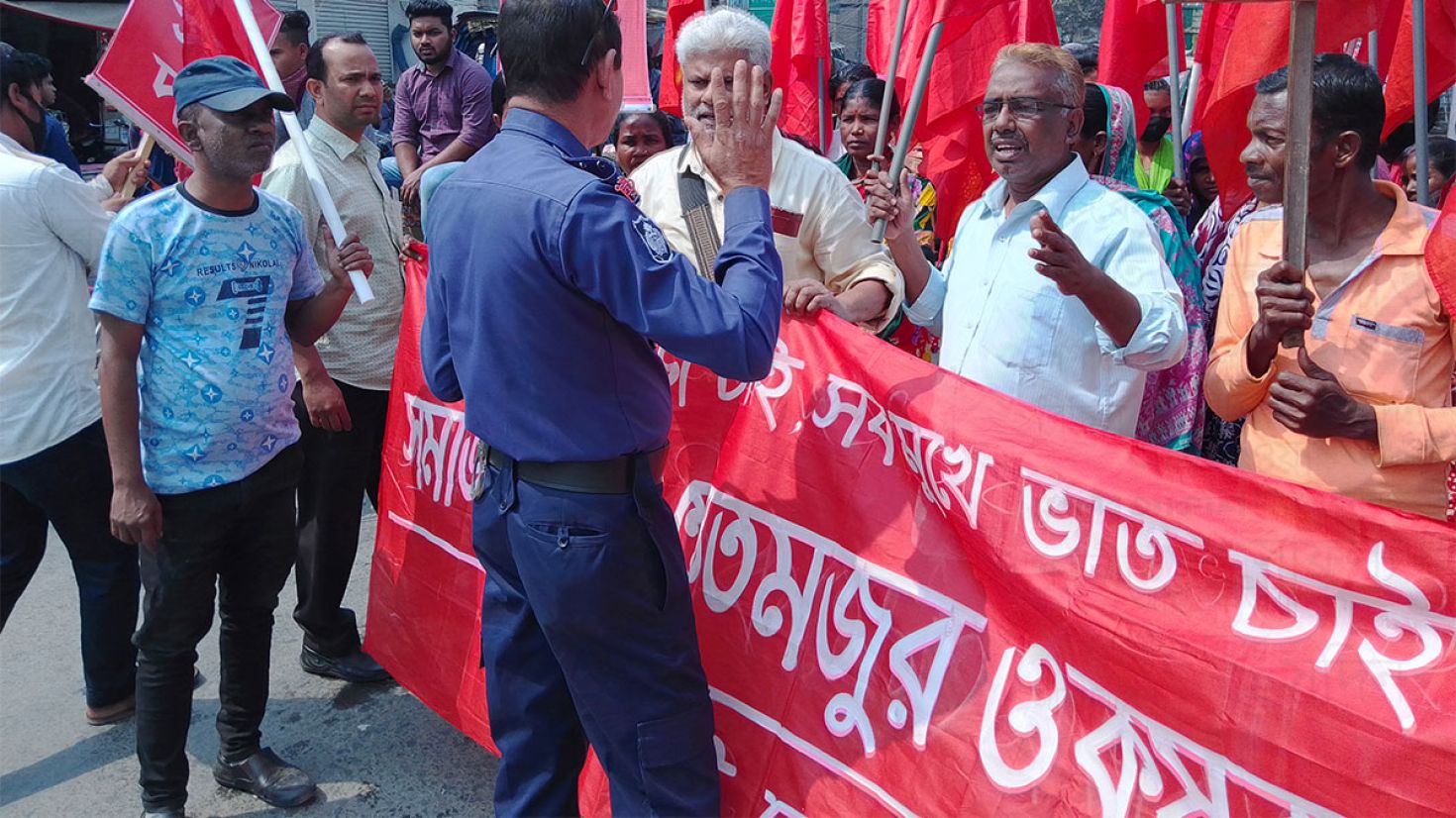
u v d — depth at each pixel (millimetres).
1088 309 2248
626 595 2012
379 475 3672
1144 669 1806
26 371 3014
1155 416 2775
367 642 3346
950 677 2014
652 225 1915
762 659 2270
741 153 1992
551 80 1982
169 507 2670
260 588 2891
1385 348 1990
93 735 3342
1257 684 1706
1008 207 2570
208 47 3117
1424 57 3031
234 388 2664
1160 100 5000
